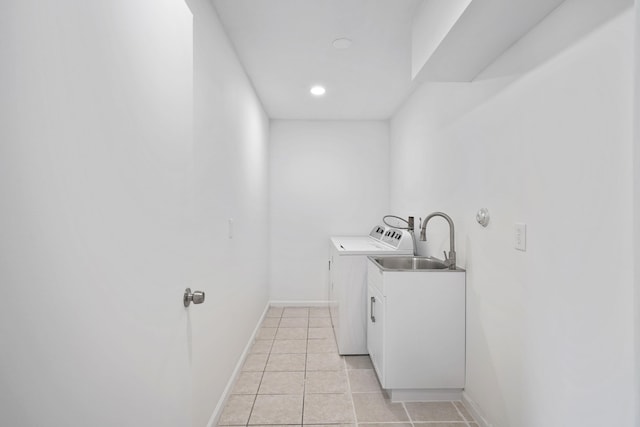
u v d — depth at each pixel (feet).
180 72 3.36
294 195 13.48
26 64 1.55
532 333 4.56
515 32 4.70
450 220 6.91
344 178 13.55
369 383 7.62
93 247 2.02
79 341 1.90
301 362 8.68
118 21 2.27
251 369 8.28
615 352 3.29
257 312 10.74
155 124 2.81
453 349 6.72
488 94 5.74
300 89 10.04
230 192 7.12
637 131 2.68
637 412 2.69
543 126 4.34
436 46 5.15
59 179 1.76
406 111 11.03
